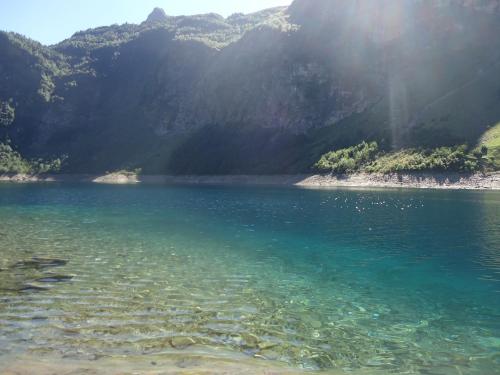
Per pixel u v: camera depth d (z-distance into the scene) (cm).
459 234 3234
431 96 12612
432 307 1600
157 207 5441
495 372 1100
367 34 16850
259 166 13938
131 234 3197
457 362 1156
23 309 1482
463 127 10125
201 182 14200
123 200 6612
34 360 1091
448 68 13688
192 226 3666
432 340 1298
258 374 1055
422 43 15388
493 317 1498
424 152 9731
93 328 1318
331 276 2033
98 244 2761
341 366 1122
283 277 2000
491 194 6781
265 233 3306
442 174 8738
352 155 11394
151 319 1409
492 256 2477
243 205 5653
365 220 4038
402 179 9206
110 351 1156
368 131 12456
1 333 1266
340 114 15712
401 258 2436
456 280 1977
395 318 1480
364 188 8944
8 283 1806
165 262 2264
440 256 2483
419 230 3434
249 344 1238
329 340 1286
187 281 1891
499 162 8362
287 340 1276
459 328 1395
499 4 14700
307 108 16350
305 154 13250
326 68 16812
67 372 1030
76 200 6594
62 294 1664
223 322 1404
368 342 1277
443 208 4906
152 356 1134
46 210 4997
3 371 1028
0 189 9994
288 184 11544
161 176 15825
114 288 1756
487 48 13650
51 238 2967
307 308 1570
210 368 1075
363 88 15450
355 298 1698
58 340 1222
